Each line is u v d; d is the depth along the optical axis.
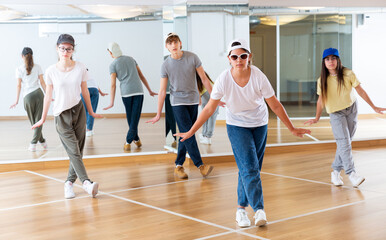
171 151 6.92
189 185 5.28
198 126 3.69
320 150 7.55
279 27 7.47
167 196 4.80
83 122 4.80
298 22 7.53
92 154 6.76
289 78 7.59
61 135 4.75
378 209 4.16
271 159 6.83
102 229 3.77
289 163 6.48
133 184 5.39
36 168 6.51
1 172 6.34
